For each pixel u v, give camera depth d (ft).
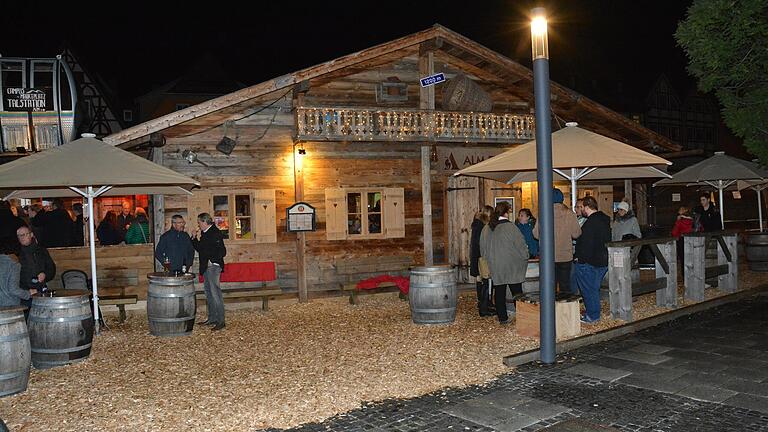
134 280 37.88
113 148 30.01
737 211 78.59
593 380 20.85
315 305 40.27
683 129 130.00
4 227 36.58
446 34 43.98
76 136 59.11
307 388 21.16
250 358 25.80
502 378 21.56
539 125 23.30
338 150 43.37
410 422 17.70
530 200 49.60
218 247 32.99
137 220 44.11
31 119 56.39
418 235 45.62
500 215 30.96
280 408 19.16
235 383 22.02
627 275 29.81
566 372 21.88
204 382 22.26
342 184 43.47
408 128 43.37
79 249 36.91
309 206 41.19
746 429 16.30
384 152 44.60
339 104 44.06
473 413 18.21
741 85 37.37
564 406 18.45
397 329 30.94
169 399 20.36
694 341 25.81
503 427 17.07
